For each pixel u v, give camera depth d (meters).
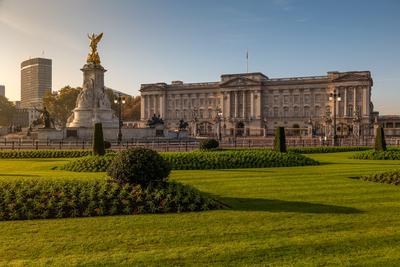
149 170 18.72
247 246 12.38
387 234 13.51
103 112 81.94
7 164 36.53
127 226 14.80
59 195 17.58
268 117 185.75
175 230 14.20
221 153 35.28
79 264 10.98
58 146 57.94
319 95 178.25
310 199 19.28
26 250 12.18
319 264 10.91
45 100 166.88
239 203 18.50
